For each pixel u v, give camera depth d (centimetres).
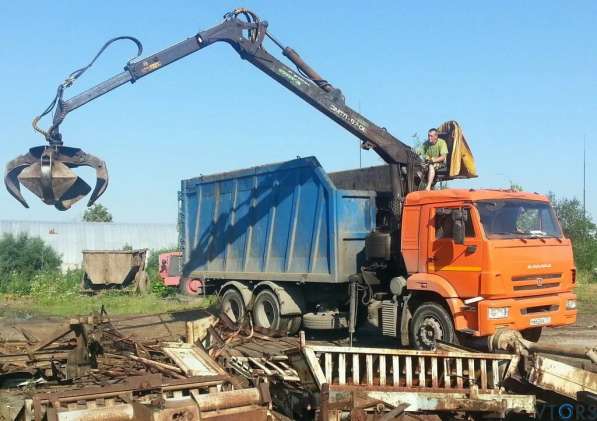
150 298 2314
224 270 1540
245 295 1430
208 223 1612
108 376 826
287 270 1333
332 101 1228
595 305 1895
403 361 745
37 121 998
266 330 1170
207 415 541
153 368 802
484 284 976
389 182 1265
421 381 732
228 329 1145
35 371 874
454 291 1020
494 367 741
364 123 1235
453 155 1219
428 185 1213
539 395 732
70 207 996
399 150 1244
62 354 891
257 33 1224
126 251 2619
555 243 1062
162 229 4712
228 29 1198
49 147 986
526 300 1005
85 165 1011
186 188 1706
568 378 686
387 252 1161
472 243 999
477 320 980
